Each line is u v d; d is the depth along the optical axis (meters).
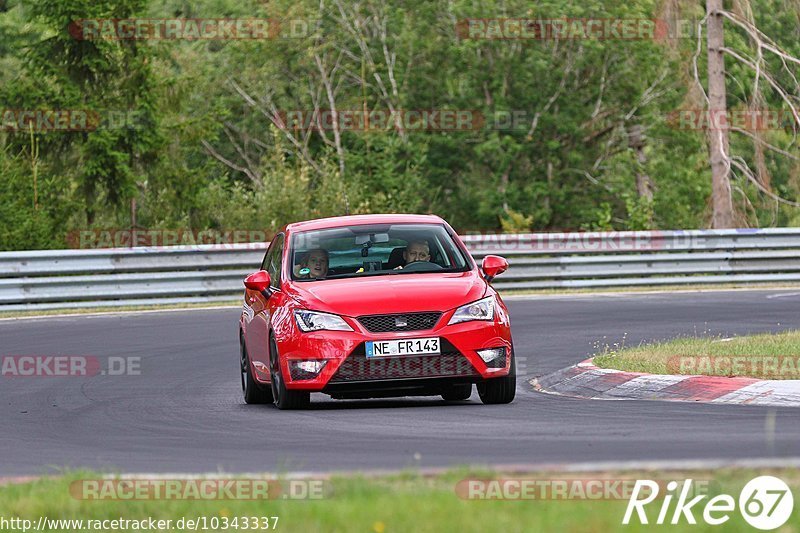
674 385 26.38
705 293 55.53
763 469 15.01
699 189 103.81
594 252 59.56
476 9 101.06
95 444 21.59
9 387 31.61
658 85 104.00
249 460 18.78
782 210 81.12
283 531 12.92
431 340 24.50
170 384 31.62
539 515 12.90
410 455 18.56
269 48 107.19
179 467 18.36
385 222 27.80
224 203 85.00
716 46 71.06
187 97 87.62
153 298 53.69
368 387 24.53
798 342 31.62
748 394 24.80
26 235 68.75
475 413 23.81
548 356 35.31
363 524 12.78
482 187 105.81
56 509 14.45
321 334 24.64
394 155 104.00
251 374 27.72
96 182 82.38
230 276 54.72
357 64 109.69
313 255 26.88
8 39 124.31
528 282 58.78
